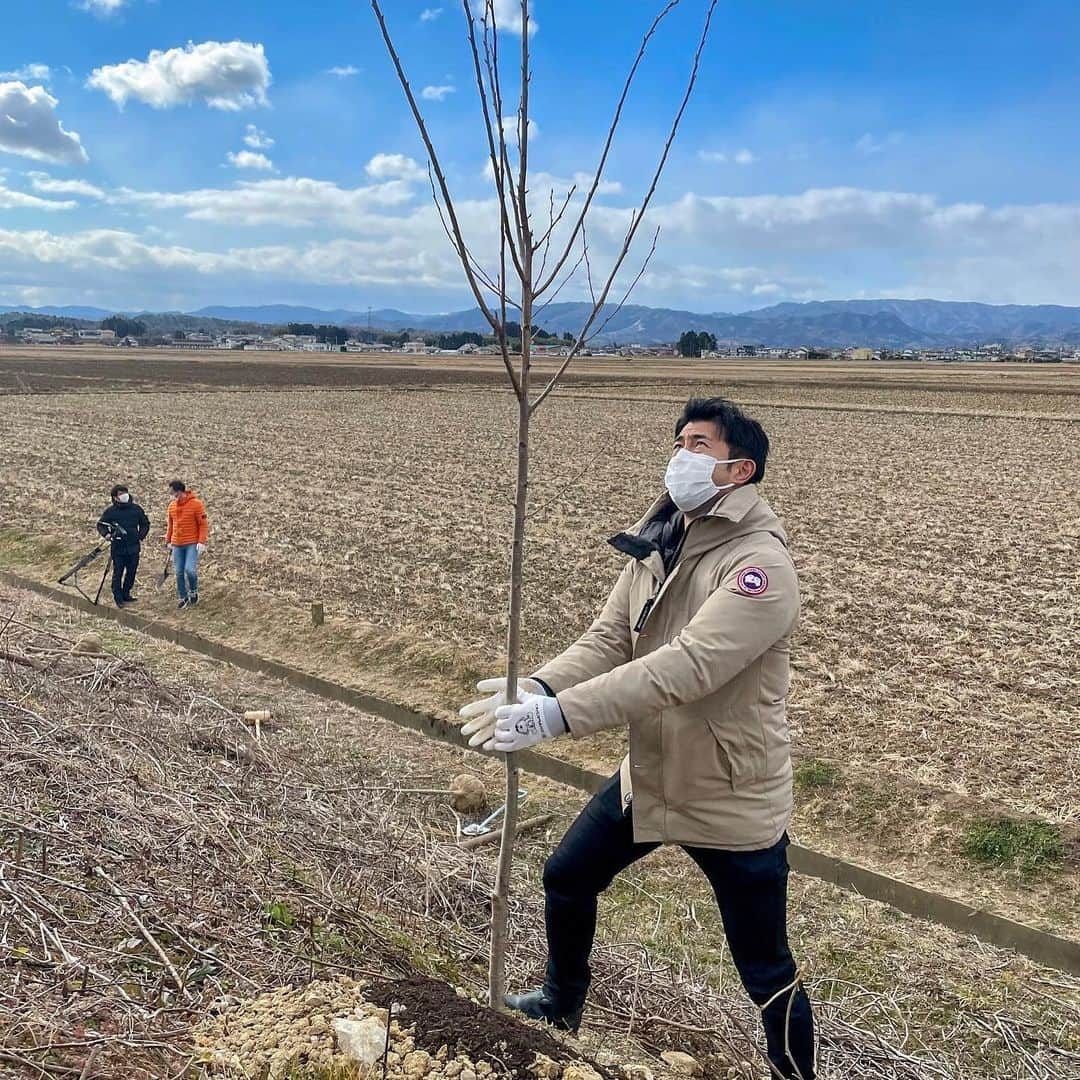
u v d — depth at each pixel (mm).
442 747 7809
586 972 3271
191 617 11453
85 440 29531
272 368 85000
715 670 2576
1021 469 25547
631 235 2504
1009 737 7652
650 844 2973
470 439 32344
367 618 11062
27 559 14133
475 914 4434
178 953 3088
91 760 4781
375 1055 2488
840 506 19547
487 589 12375
